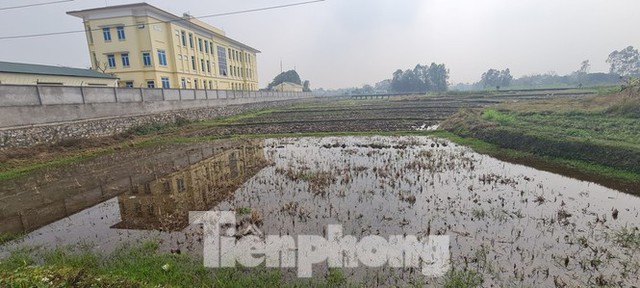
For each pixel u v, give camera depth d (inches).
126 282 153.7
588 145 373.7
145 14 1190.3
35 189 343.3
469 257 183.0
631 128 447.2
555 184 313.3
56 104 538.9
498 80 3900.1
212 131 769.6
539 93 1754.4
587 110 623.5
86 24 1219.9
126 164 454.6
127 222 250.1
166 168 425.4
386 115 1039.6
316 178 341.4
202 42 1594.5
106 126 629.0
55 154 489.1
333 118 992.9
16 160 437.7
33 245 213.5
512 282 159.5
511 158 427.8
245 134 705.6
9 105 465.7
